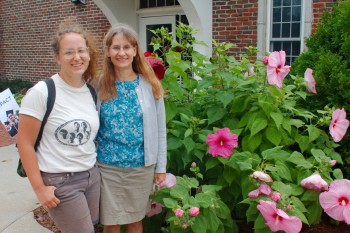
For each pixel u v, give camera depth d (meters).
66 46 2.11
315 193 2.60
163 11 9.35
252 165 2.66
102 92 2.32
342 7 3.77
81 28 2.23
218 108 3.12
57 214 2.21
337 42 3.64
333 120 2.89
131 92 2.36
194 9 7.39
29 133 2.06
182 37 3.46
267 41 7.33
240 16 7.36
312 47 3.90
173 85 3.00
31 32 11.80
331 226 3.19
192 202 2.37
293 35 7.11
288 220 2.18
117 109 2.32
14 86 11.82
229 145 2.64
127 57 2.32
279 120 2.70
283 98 2.95
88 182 2.24
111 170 2.38
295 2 6.99
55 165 2.11
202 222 2.37
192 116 3.11
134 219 2.51
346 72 3.35
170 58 3.06
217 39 7.67
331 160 2.80
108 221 2.45
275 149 2.62
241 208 2.99
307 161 2.72
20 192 4.45
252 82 2.93
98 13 9.86
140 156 2.40
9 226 3.55
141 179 2.44
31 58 12.03
